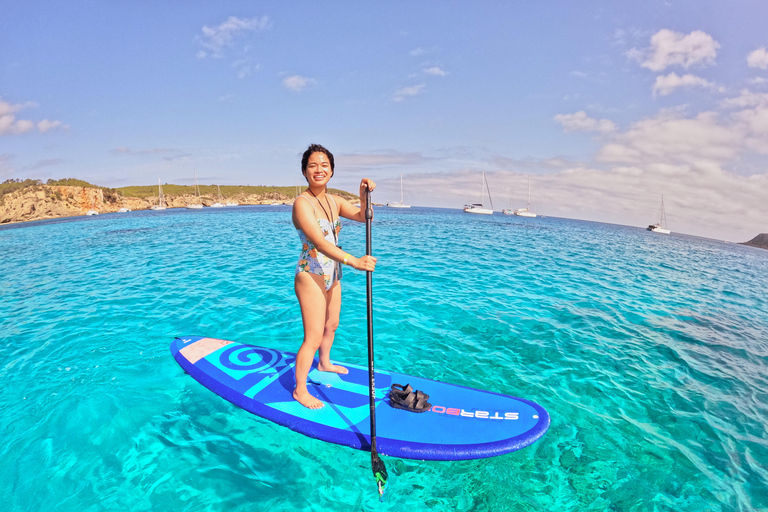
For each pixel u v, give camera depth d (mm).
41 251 14953
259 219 38250
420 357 4527
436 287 7887
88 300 6758
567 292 8094
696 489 2670
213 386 3598
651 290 9203
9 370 4094
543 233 29688
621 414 3572
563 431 3270
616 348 5141
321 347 3643
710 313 7434
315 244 2855
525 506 2469
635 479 2746
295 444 2949
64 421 3191
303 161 3008
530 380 4125
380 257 11969
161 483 2533
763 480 2787
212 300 6633
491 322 5820
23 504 2354
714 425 3469
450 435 2926
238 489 2504
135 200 116875
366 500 2471
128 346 4691
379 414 3137
